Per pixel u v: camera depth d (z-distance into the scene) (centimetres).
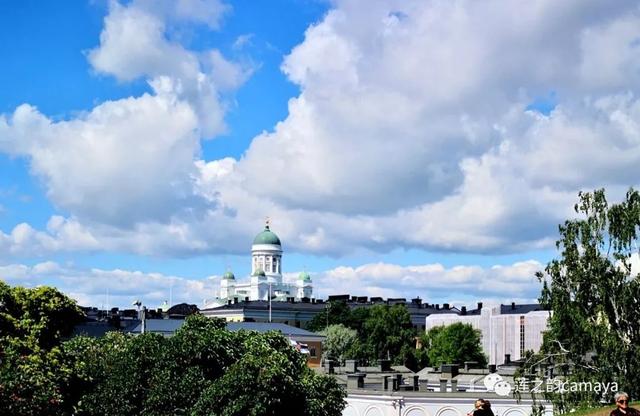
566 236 8481
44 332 5941
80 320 6275
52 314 6038
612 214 8338
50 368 5672
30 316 5972
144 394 6081
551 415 9412
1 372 5153
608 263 8281
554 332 8438
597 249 8400
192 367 6128
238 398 5800
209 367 6238
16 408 5016
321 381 8006
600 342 7881
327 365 12794
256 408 5747
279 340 7362
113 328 16125
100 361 6431
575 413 5841
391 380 10294
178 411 5959
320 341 18625
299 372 7294
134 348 6288
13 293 5975
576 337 8156
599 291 8181
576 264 8362
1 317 5822
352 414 10419
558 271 8400
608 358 7794
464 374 12294
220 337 6419
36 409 5109
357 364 14300
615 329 8188
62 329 6134
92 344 6794
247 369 5922
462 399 9844
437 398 9888
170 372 6097
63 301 6116
